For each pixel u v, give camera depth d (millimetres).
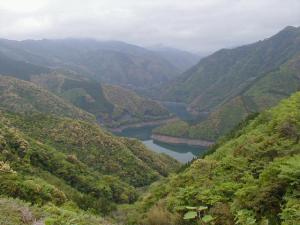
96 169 93625
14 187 28641
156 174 100375
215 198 14938
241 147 22875
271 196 12695
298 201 11352
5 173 31641
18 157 54344
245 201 13031
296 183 12609
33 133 98875
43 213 13398
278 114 25062
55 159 66312
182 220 15031
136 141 124938
